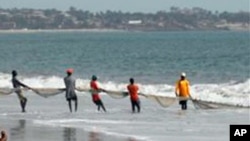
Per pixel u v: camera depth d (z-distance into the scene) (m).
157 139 63.25
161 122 74.00
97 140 63.25
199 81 151.75
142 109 87.50
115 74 177.38
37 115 81.06
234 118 76.62
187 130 68.12
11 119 77.44
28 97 104.31
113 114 81.62
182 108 86.00
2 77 149.88
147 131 67.81
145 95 88.00
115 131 68.00
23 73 183.62
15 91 84.81
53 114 82.00
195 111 84.06
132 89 82.94
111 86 127.31
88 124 72.88
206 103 86.19
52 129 69.69
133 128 69.88
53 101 98.62
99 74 177.62
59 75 174.62
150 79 157.62
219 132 66.62
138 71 189.25
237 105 88.75
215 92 112.50
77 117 78.88
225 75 170.62
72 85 83.81
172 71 187.75
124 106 91.62
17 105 92.88
